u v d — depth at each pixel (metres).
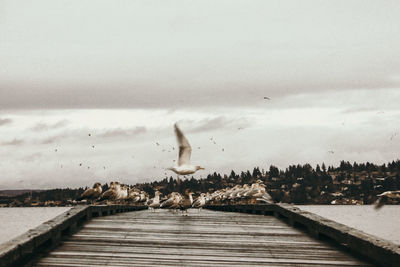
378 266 12.90
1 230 91.44
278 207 24.56
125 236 17.20
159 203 46.47
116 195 32.00
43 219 153.75
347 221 115.38
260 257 14.23
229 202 44.88
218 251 14.93
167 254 14.31
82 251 14.33
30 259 13.10
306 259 14.01
